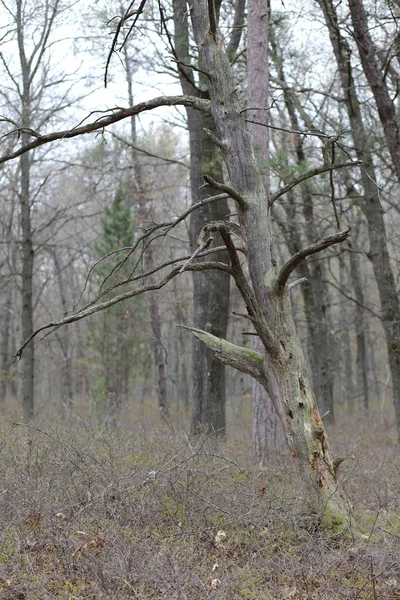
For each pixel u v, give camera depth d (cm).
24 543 521
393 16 1095
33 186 2217
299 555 529
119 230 1997
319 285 1903
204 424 1068
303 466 576
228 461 737
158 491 629
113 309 2116
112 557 498
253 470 734
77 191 2673
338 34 1226
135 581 470
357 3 1089
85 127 628
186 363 3297
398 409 1300
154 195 2373
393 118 1092
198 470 662
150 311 2170
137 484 636
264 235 614
